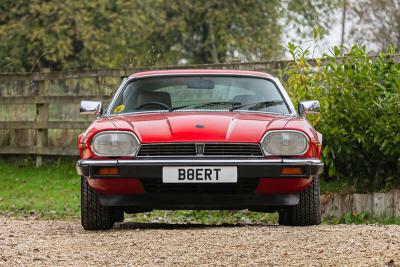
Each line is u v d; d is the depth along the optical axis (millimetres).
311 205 12344
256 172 11562
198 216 17188
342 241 10148
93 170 11742
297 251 9594
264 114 12828
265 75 13773
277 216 16750
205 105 13039
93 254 9812
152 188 11844
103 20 54000
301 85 17328
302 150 11836
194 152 11641
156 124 12016
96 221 12484
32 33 50094
